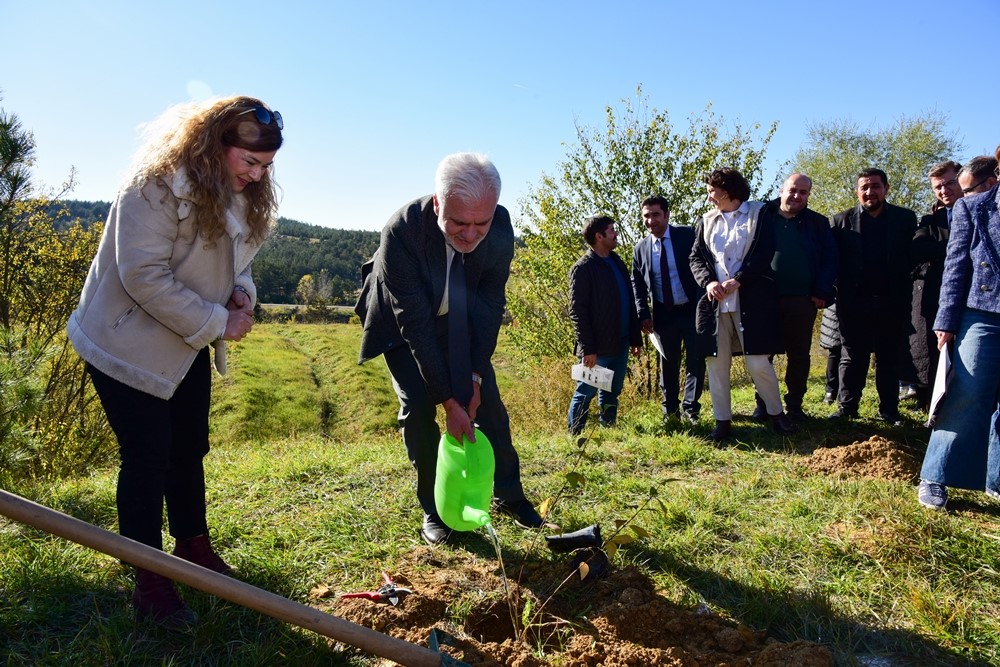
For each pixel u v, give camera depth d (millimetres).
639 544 3473
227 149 2443
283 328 48531
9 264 9508
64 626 2633
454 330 3246
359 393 25406
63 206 10406
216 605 2727
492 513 3793
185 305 2432
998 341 3807
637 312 6777
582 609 2906
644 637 2682
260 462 4992
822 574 3193
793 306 6035
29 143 7211
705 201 10867
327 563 3281
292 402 23797
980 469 3824
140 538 2523
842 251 6160
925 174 24672
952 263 3959
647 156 10898
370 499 4129
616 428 6188
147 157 2391
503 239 3402
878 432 5789
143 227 2373
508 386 14789
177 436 2820
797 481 4457
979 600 2943
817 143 26344
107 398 2529
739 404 7527
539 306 12906
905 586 3039
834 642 2670
